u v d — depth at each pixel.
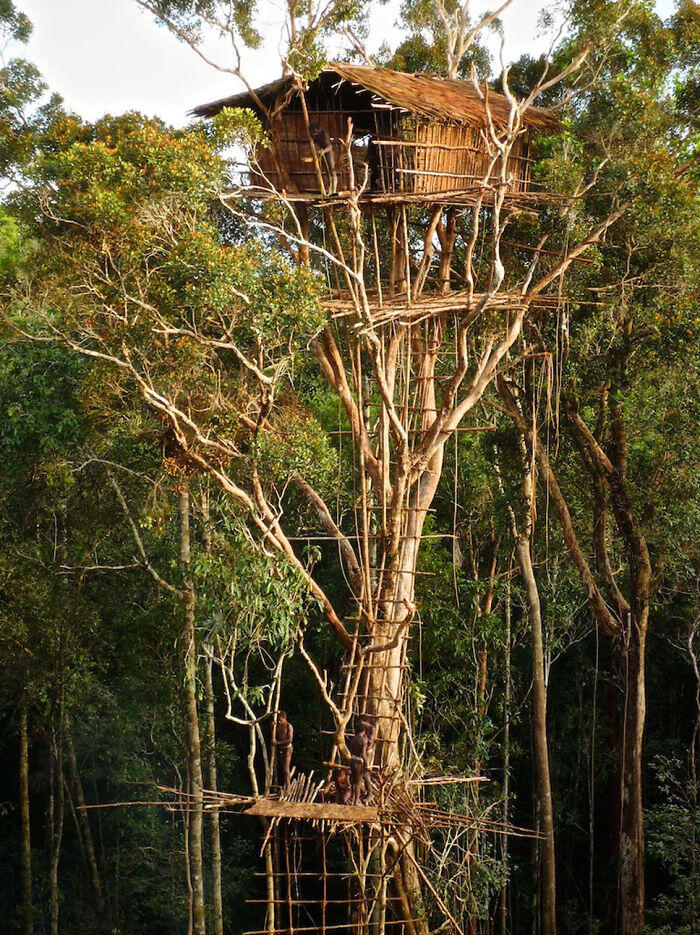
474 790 26.19
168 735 30.89
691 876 26.52
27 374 25.92
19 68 25.39
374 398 29.00
